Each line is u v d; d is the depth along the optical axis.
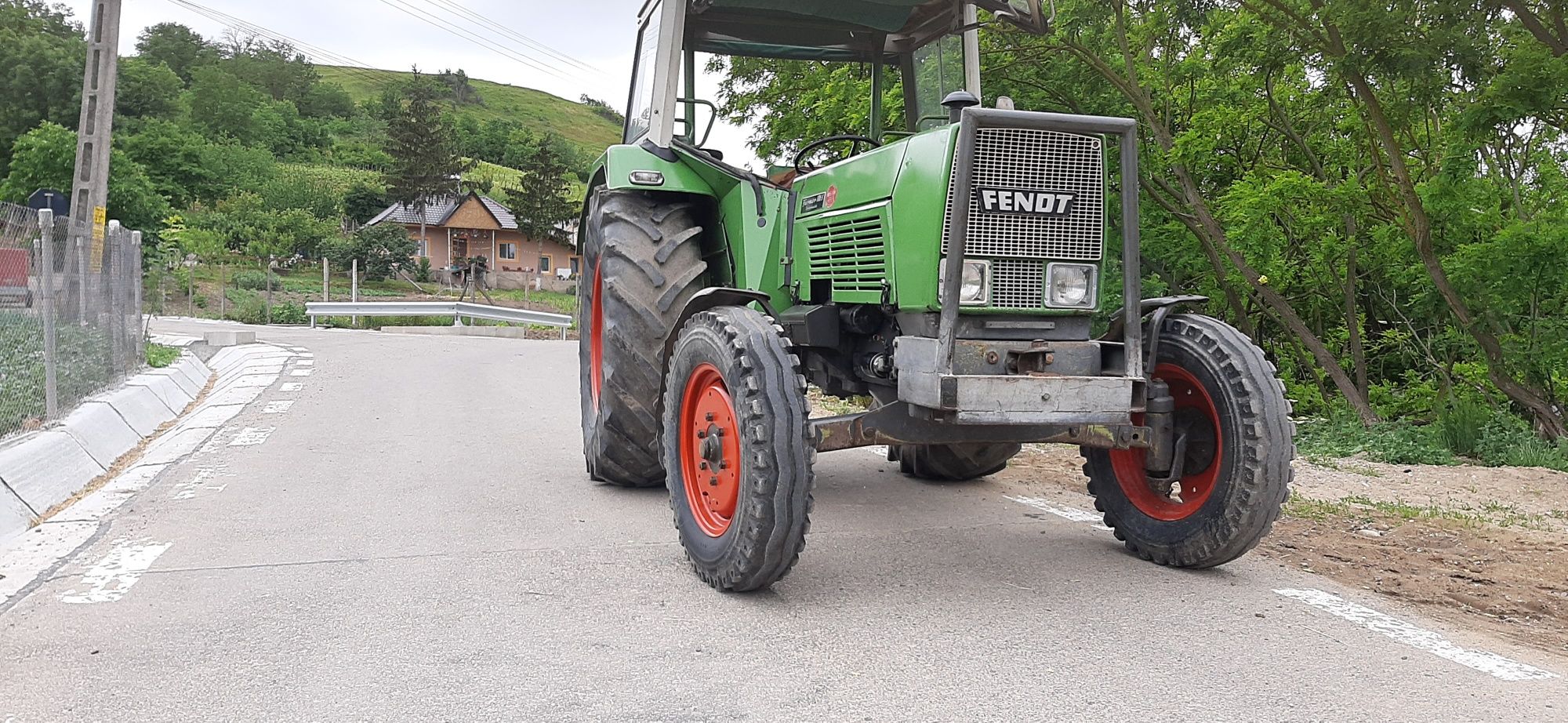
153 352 11.74
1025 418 3.95
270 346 16.02
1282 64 10.56
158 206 39.19
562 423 8.84
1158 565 4.62
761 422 3.81
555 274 55.25
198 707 2.96
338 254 47.22
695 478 4.43
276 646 3.46
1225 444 4.30
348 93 143.38
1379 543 5.18
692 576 4.34
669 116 5.73
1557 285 9.59
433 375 12.55
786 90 11.31
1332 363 11.96
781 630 3.67
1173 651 3.50
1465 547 5.12
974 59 5.49
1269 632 3.71
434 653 3.40
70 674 3.20
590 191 7.07
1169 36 12.41
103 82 13.27
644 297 5.55
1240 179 12.88
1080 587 4.25
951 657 3.41
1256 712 3.00
